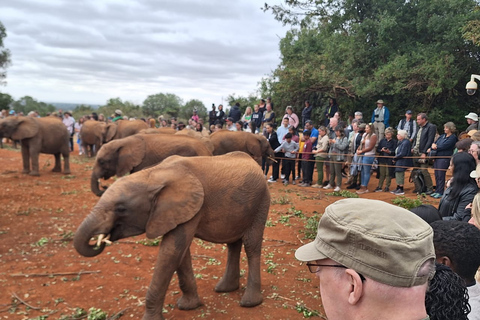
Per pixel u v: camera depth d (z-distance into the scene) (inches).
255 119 713.6
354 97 751.7
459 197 194.5
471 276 83.4
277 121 911.0
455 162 195.3
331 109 692.1
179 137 395.2
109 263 257.8
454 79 676.1
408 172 592.4
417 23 745.6
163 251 173.9
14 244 291.4
